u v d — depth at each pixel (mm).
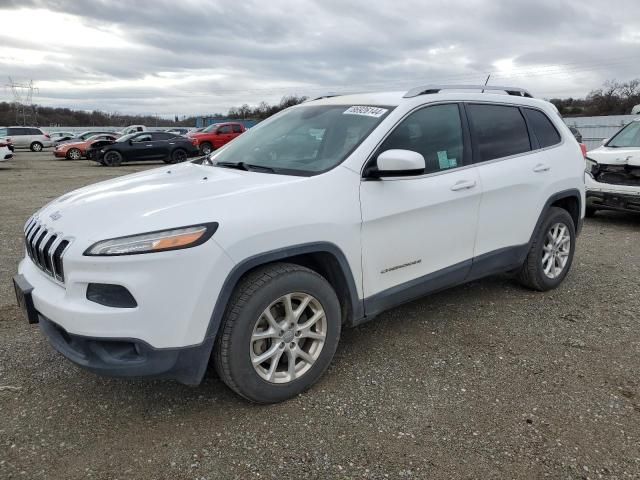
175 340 2574
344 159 3252
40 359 3502
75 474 2422
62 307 2572
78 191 3391
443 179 3662
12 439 2662
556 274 4844
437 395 3096
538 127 4586
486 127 4117
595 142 33438
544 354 3623
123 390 3143
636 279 5289
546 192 4469
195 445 2635
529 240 4453
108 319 2488
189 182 3166
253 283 2779
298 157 3506
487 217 3996
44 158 29688
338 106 3896
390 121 3463
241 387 2816
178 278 2529
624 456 2561
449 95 3906
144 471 2449
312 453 2578
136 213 2680
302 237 2896
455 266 3855
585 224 8289
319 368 3107
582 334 3951
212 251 2590
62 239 2691
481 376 3318
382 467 2482
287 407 2973
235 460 2527
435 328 4035
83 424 2805
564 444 2650
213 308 2631
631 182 7695
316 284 2998
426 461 2525
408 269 3533
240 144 4113
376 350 3662
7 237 7113
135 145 23297
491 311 4375
